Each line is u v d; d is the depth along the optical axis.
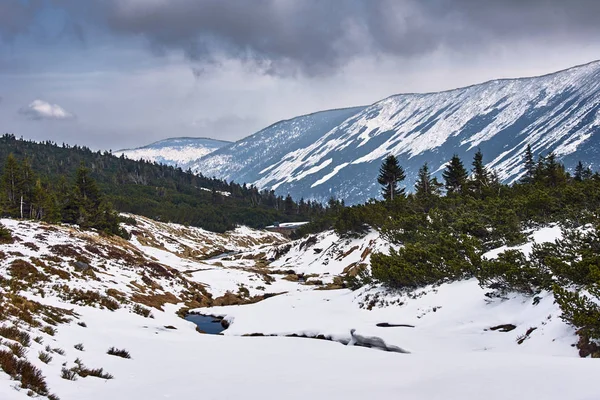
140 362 16.41
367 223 70.94
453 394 9.60
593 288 17.09
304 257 80.88
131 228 111.19
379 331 23.66
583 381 9.48
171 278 48.66
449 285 30.42
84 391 11.14
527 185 67.12
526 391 9.21
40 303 22.50
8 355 10.61
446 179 83.62
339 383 11.91
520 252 25.30
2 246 39.91
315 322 31.33
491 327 21.98
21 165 87.19
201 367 15.68
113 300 32.19
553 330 17.64
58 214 75.19
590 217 29.56
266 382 12.56
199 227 169.38
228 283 54.69
